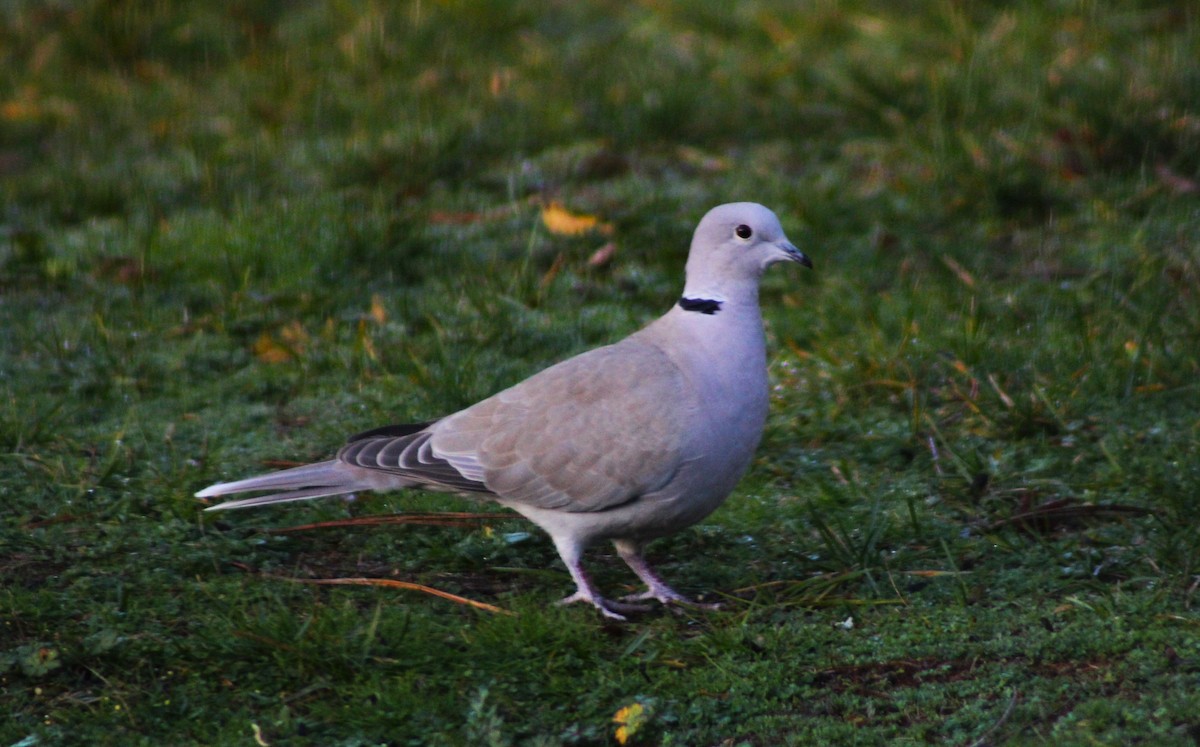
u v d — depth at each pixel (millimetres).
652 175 14461
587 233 13055
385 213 13258
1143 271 11703
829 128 15422
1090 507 8625
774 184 13984
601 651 7375
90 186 14398
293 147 15453
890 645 7215
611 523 7867
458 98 16141
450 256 12898
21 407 10344
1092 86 14633
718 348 7895
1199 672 6719
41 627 7379
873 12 18047
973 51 16344
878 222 13219
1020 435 9930
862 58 16859
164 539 8477
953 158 13867
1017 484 9219
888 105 15375
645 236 13086
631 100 15703
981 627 7367
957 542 8469
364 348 11211
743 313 8008
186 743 6578
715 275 8031
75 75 17516
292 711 6852
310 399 10703
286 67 17078
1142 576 7816
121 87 17281
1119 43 16328
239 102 16609
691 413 7711
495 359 11234
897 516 8844
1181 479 8914
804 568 8266
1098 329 11023
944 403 10445
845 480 9469
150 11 18484
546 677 7055
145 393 10805
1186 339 10648
